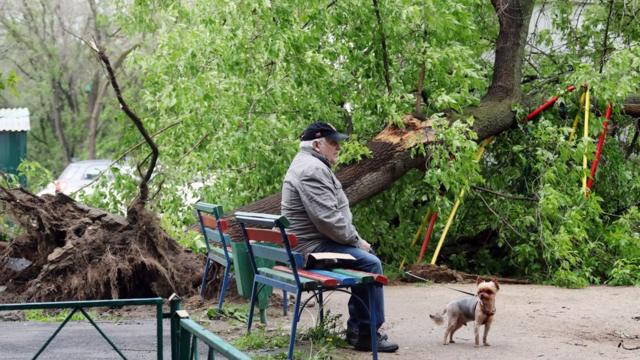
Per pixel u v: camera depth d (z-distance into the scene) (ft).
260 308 26.14
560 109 41.11
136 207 31.55
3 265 32.07
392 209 41.14
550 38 44.50
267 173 37.78
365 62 38.52
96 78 133.28
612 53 40.32
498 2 40.65
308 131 23.12
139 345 23.45
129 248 30.71
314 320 26.73
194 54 35.37
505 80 40.63
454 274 37.99
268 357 20.85
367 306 21.91
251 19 34.99
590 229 40.96
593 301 32.37
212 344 10.91
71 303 14.34
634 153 45.62
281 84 36.50
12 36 130.31
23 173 37.60
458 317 23.45
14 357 21.83
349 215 23.06
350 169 36.11
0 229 34.88
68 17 133.18
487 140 40.63
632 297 33.60
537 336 24.89
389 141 36.52
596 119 39.96
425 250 40.40
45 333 25.23
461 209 42.75
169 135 39.47
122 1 44.06
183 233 34.45
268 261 26.43
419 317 28.02
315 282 20.25
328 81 38.09
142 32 44.42
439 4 36.04
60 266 30.27
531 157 40.83
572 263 37.27
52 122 139.13
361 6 36.86
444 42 38.68
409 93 39.78
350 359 21.18
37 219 32.07
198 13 35.35
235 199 37.68
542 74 44.68
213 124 36.70
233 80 35.86
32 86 133.28
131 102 44.04
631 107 43.09
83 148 136.77
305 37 35.76
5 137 89.40
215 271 31.19
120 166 40.34
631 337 25.17
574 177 39.11
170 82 38.58
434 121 36.27
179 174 37.63
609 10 42.80
